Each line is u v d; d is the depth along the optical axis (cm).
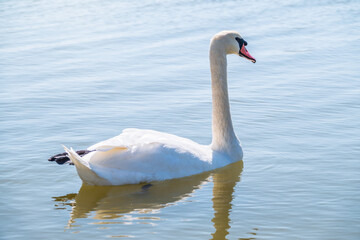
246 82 1816
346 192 1061
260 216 977
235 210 1002
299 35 2395
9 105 1611
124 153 1100
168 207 1019
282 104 1589
